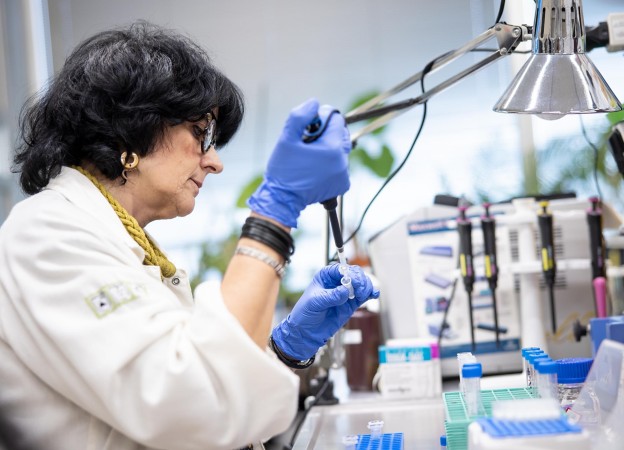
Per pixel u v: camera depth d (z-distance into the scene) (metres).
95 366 1.35
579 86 1.73
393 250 2.73
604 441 1.57
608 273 2.64
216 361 1.34
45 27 3.35
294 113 1.36
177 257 4.69
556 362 1.81
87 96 1.56
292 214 1.43
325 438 2.08
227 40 4.72
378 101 2.20
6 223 1.52
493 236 2.57
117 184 1.62
